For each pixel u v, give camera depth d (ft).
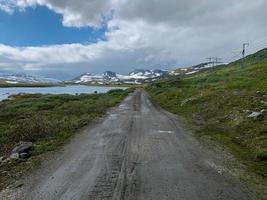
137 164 45.93
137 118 104.17
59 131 74.90
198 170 42.88
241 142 62.34
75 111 117.39
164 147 57.82
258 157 49.03
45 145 59.72
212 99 133.08
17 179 39.83
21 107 133.69
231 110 97.86
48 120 89.86
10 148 59.00
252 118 78.28
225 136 69.15
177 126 85.30
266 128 66.64
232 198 32.55
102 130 78.28
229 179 39.01
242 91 134.82
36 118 92.48
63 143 62.23
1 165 46.60
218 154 52.54
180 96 188.14
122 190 34.86
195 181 38.06
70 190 35.01
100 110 125.49
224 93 140.87
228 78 257.75
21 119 96.58
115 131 76.74
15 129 74.23
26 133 69.26
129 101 194.18
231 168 44.14
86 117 101.35
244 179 39.14
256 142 59.06
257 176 40.63
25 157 51.39
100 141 63.87
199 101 138.21
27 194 34.04
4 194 34.42
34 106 132.67
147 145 59.67
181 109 134.00
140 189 35.17
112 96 239.71
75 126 82.33
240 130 72.43
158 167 44.34
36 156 51.93
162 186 36.19
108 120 98.43
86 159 49.14
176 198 32.40
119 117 106.93
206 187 35.88
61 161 48.08
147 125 87.30
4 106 142.20
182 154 52.26
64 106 133.90
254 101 101.55
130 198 32.37
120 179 38.86
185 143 61.67
